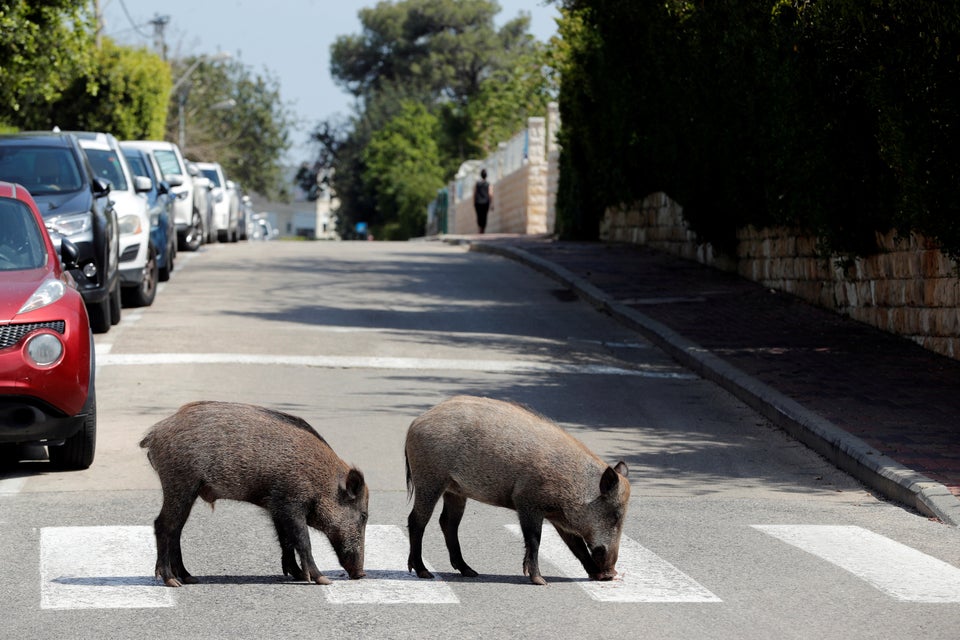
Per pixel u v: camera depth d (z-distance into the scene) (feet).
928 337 145.28
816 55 153.79
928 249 143.95
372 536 76.02
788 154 165.99
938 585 66.95
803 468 100.99
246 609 59.77
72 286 96.58
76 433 90.94
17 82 227.40
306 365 136.26
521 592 64.03
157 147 275.39
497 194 432.25
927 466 94.89
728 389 132.05
